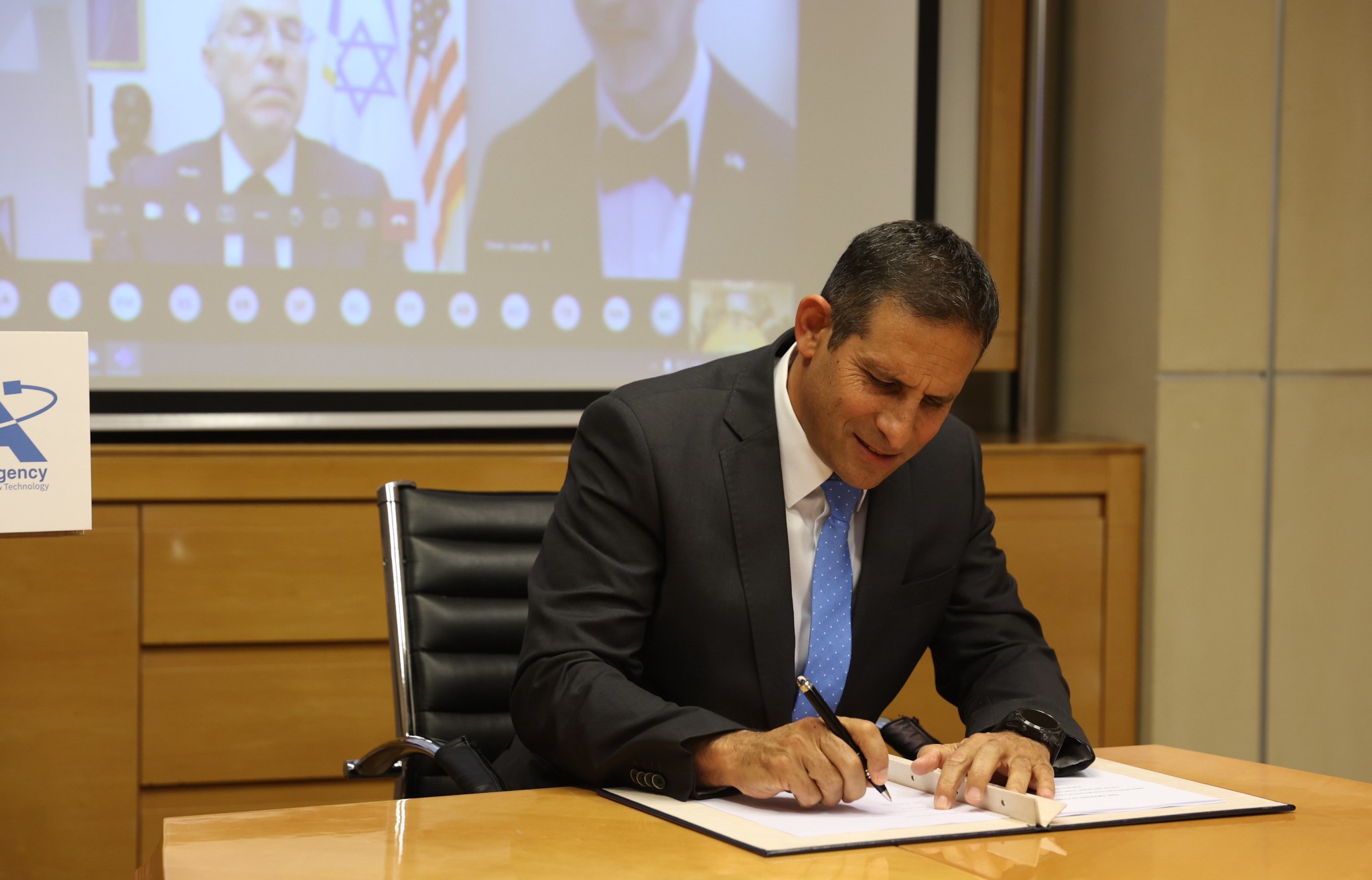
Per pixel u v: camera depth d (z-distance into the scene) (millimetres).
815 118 2939
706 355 2887
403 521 1577
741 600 1246
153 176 2590
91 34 2555
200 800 2402
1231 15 2807
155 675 2375
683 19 2865
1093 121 3033
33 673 2328
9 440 1077
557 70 2797
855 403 1123
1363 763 2875
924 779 1046
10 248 2520
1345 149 2865
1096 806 983
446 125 2740
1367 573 2867
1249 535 2824
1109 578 2766
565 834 910
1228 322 2816
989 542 1450
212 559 2393
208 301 2619
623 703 1077
